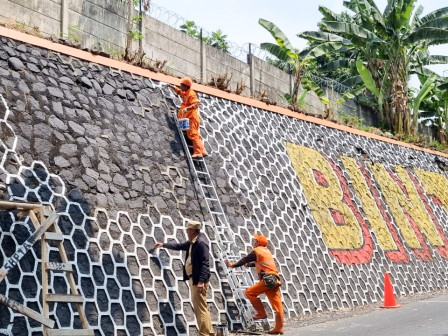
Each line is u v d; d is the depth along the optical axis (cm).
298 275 1492
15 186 994
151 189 1248
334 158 2023
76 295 829
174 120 1453
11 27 1269
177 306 1124
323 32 2792
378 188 2148
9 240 926
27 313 772
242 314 1213
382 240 1952
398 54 2981
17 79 1134
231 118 1680
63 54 1294
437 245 2256
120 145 1250
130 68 1453
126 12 1666
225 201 1431
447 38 2853
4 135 1033
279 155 1755
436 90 3288
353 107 2877
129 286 1065
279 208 1594
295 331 1188
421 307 1523
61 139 1130
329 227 1741
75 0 1517
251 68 2167
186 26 1966
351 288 1648
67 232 1024
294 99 2320
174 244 1081
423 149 2784
